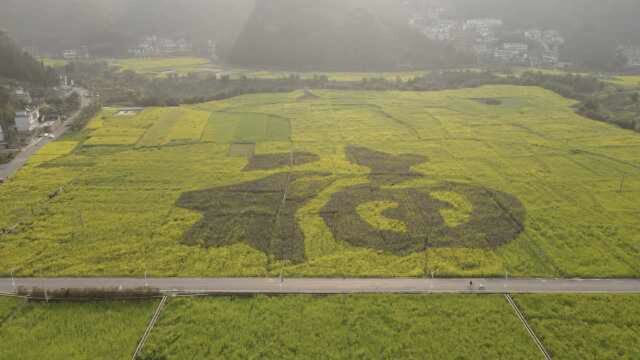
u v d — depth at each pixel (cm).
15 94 19850
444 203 11425
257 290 8119
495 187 12350
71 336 7106
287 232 10056
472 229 10219
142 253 9181
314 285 8281
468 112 19838
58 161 13950
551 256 9188
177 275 8500
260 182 12569
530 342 7006
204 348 6875
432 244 9644
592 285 8338
